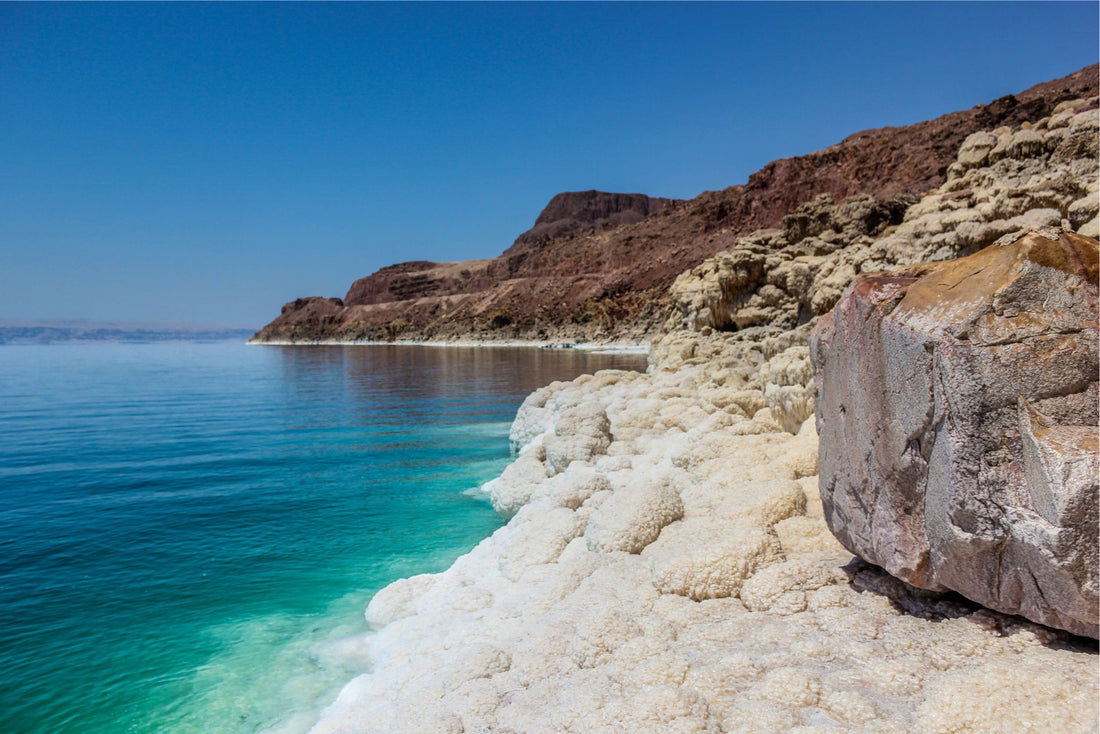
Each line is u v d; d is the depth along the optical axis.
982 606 3.43
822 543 4.82
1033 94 102.44
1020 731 2.47
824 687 3.10
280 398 32.00
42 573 8.20
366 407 27.30
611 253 145.00
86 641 6.30
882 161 97.69
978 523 2.87
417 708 3.96
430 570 7.94
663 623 4.13
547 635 4.29
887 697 2.97
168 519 10.63
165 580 7.89
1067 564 2.57
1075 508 2.52
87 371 57.50
